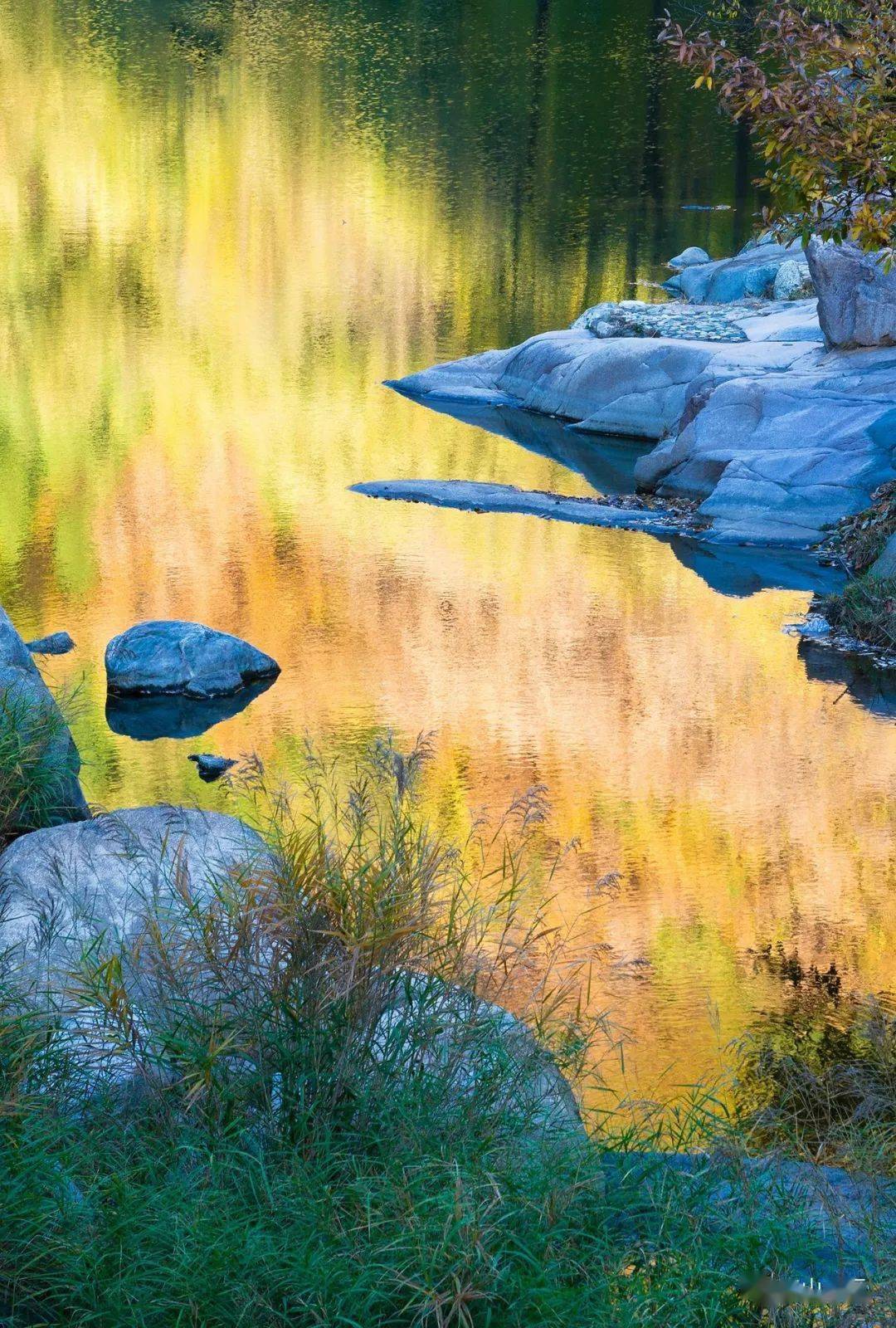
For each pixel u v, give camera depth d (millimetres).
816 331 21641
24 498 16984
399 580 14742
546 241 29984
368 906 5070
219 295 26250
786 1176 5066
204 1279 4016
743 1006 7531
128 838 6668
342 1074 4758
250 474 18031
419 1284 4039
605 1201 4641
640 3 63844
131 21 55781
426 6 62156
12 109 40688
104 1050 4992
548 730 11312
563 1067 5348
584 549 15836
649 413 20391
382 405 21172
